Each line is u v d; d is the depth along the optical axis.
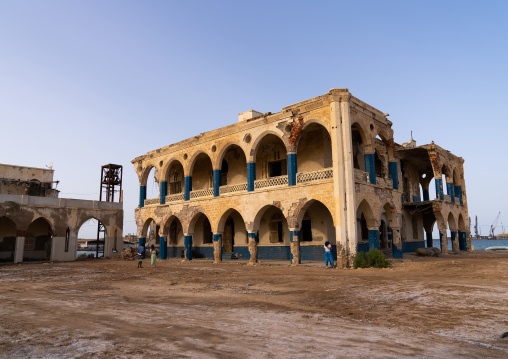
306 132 25.83
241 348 5.78
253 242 24.58
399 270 17.47
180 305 9.94
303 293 11.57
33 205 31.84
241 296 11.37
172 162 33.28
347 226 19.80
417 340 6.09
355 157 25.95
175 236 36.09
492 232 161.38
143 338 6.46
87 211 35.25
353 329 6.93
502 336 6.15
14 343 6.33
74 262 32.09
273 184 23.94
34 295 12.34
